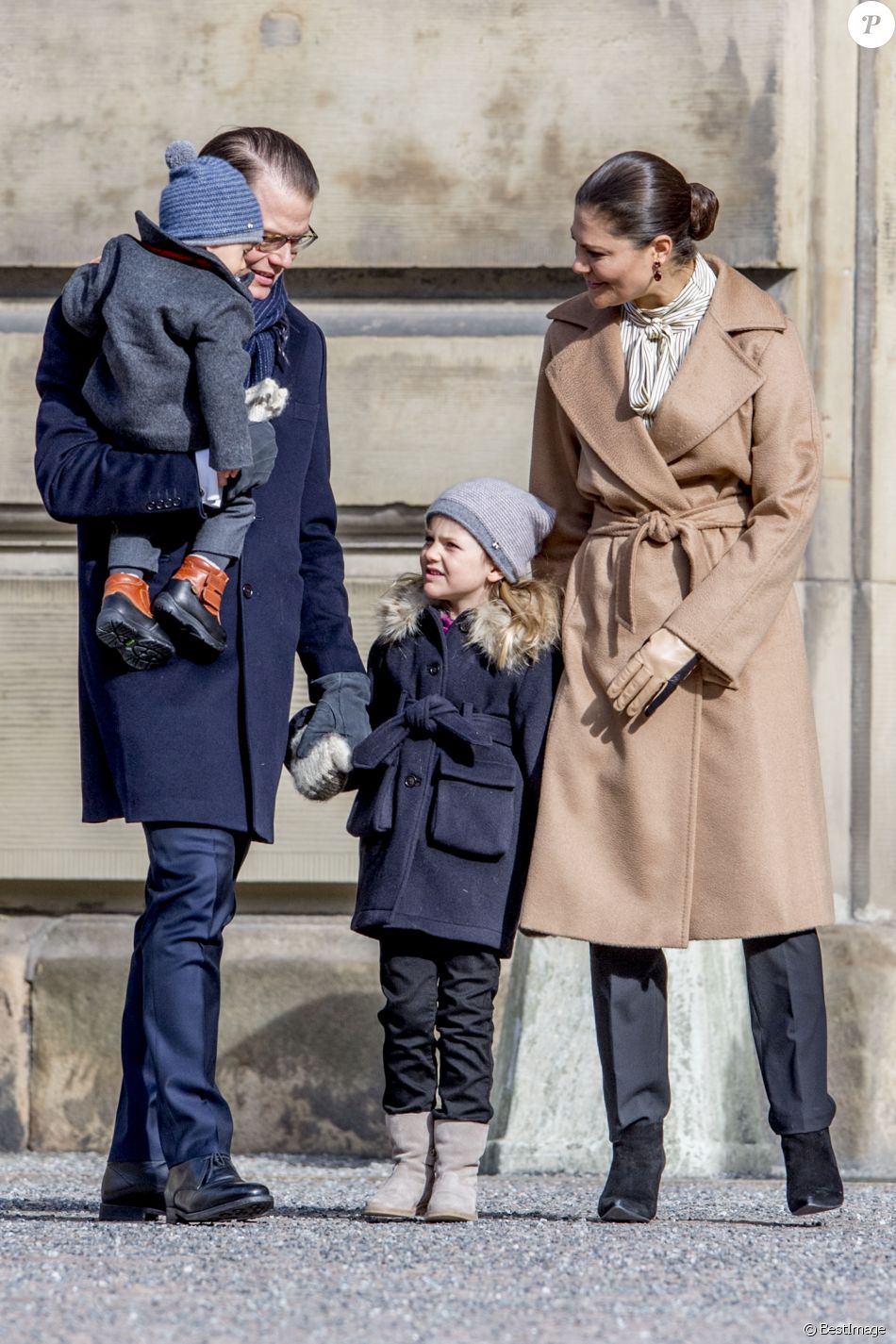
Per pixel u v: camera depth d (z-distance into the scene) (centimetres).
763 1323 1039
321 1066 2083
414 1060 1448
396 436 2134
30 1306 1055
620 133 2120
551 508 1522
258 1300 1076
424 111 2138
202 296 1367
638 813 1424
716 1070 1955
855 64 2128
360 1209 1574
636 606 1435
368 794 1477
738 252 2103
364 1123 2073
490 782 1453
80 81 2164
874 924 2080
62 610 2139
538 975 1994
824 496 2117
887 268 2122
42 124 2164
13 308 2178
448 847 1437
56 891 2166
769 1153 1931
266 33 2150
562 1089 1939
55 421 1438
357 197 2136
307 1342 973
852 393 2122
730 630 1397
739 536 1440
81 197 2159
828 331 2122
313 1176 1900
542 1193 1717
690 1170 1905
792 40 2111
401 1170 1444
